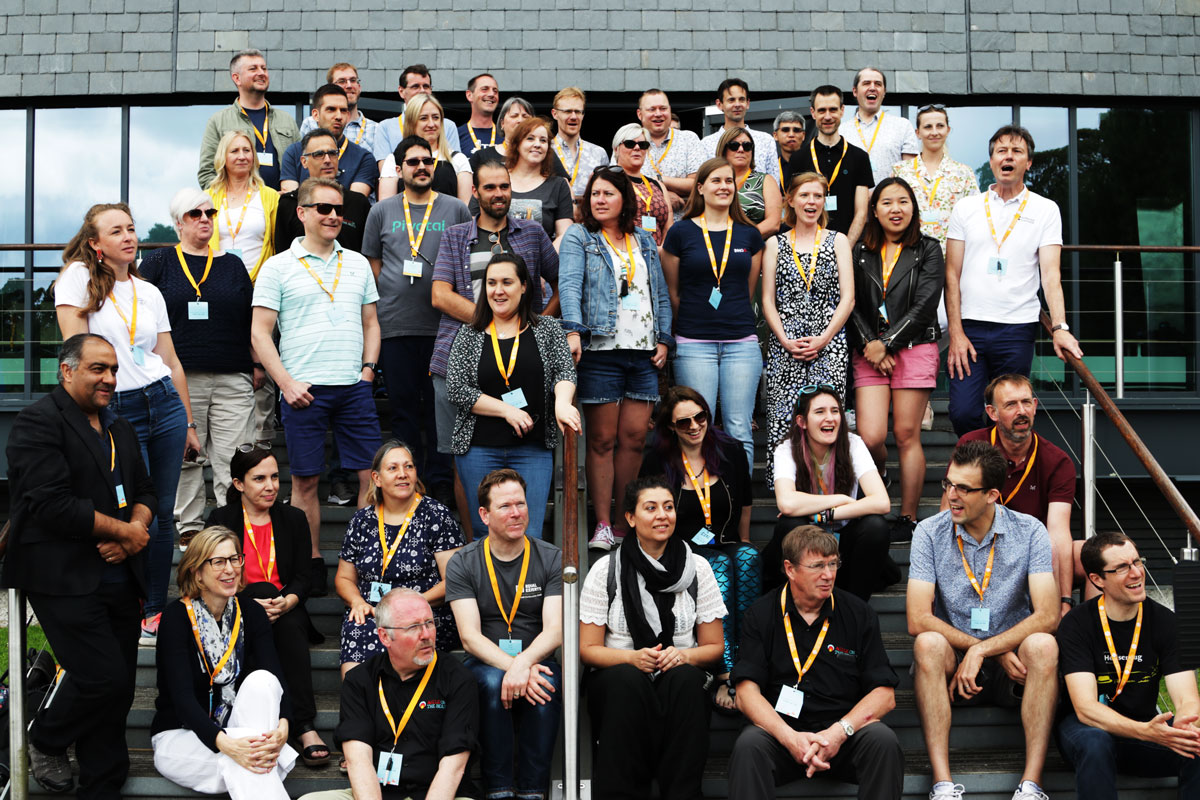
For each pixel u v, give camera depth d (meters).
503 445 5.60
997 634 5.17
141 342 5.45
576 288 5.97
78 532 4.69
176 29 10.01
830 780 4.88
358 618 5.15
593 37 10.07
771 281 6.38
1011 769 5.01
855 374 6.38
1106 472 9.00
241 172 6.92
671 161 7.99
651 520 4.98
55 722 4.75
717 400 6.83
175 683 4.79
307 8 10.03
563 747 5.01
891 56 10.09
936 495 7.05
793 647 4.92
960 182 7.69
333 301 6.00
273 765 4.71
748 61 10.09
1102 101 10.27
